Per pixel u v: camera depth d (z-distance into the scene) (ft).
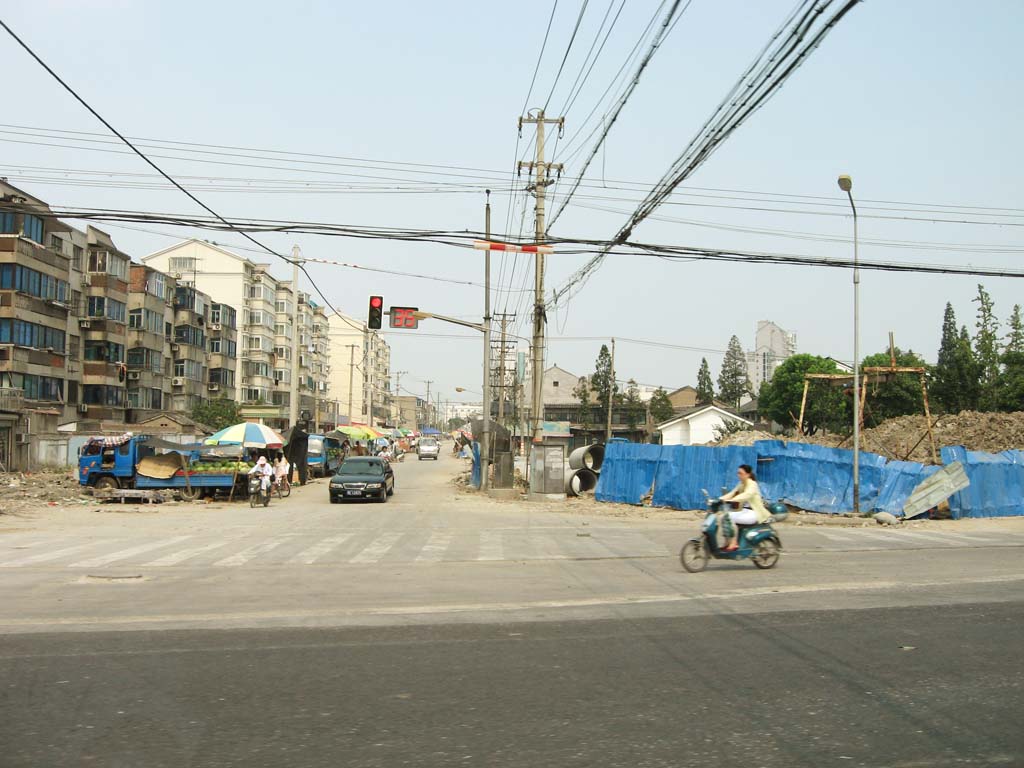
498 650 24.23
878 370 85.56
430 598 32.99
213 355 217.97
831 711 18.60
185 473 91.61
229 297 243.81
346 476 93.76
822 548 51.29
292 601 32.30
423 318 88.63
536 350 92.58
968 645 24.89
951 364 143.13
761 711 18.56
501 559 44.98
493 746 16.31
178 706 18.84
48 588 35.32
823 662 22.89
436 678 21.20
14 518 69.97
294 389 128.88
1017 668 22.29
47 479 111.65
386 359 503.61
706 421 192.34
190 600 32.48
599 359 249.14
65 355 151.02
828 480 74.18
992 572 40.52
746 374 310.24
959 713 18.47
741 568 41.70
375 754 15.88
